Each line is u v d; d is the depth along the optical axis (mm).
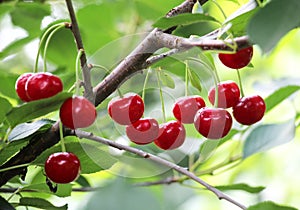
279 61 1722
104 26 1014
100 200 741
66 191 753
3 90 859
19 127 697
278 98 899
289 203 1672
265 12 594
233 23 663
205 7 1034
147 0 979
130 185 750
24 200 713
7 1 876
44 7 917
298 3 595
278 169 1691
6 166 691
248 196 1413
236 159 912
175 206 931
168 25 659
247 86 1540
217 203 1519
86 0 972
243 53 694
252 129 900
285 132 886
